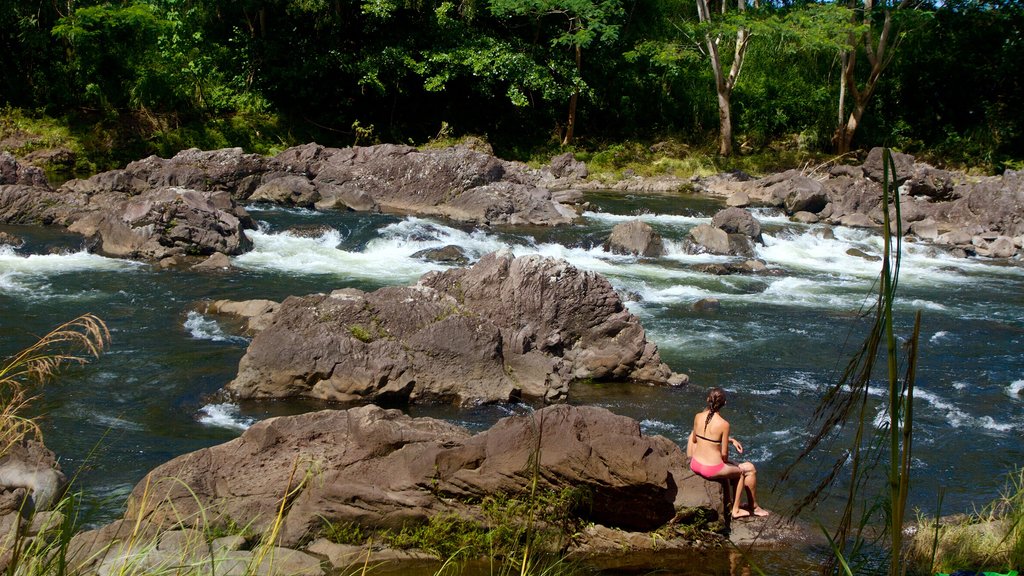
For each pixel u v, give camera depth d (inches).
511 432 261.3
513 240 830.5
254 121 1322.6
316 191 978.1
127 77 1259.8
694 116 1568.7
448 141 1370.6
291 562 227.1
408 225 855.1
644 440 262.2
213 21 1347.2
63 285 587.5
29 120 1186.6
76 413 361.4
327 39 1360.7
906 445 104.4
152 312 527.8
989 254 919.0
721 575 241.0
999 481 331.6
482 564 241.6
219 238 712.4
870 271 805.9
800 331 555.8
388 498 250.4
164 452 325.7
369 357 394.9
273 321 406.0
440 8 1385.3
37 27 1221.1
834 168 1307.8
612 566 244.8
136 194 924.0
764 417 394.6
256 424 280.4
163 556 199.5
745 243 841.5
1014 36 1520.7
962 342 550.0
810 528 277.4
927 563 238.1
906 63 1574.8
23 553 156.3
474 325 414.6
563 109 1551.4
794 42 1518.2
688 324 564.4
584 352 453.7
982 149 1497.3
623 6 1560.0
